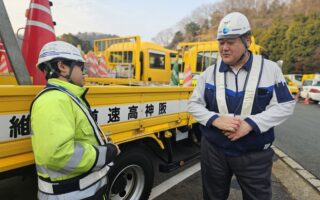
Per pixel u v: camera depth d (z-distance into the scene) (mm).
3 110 1795
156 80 10203
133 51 8562
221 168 2266
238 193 3775
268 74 2051
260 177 2152
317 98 17062
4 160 1849
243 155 2137
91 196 1754
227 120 2018
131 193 3041
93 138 1805
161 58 10328
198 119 2234
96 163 1693
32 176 2273
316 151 5867
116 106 2621
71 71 1790
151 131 3154
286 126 8891
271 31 36562
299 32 33562
